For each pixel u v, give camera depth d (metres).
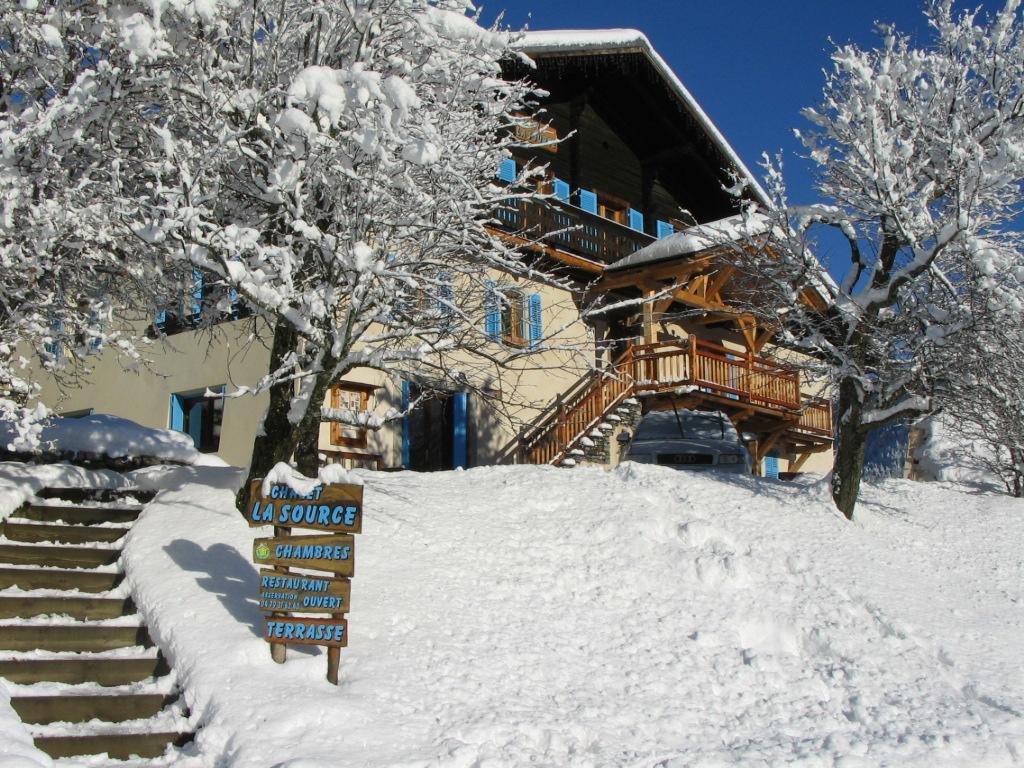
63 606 7.61
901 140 12.58
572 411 19.55
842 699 7.73
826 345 12.52
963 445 19.62
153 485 10.24
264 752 5.70
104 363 18.84
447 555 8.99
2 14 8.83
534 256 19.48
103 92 8.64
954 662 8.50
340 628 6.62
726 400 20.92
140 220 9.09
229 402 16.75
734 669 7.89
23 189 8.35
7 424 9.89
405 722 6.23
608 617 8.45
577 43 21.19
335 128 8.32
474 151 9.74
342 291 8.93
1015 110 12.34
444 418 18.27
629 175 24.88
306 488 6.92
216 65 9.40
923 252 11.80
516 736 6.30
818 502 12.24
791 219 13.43
